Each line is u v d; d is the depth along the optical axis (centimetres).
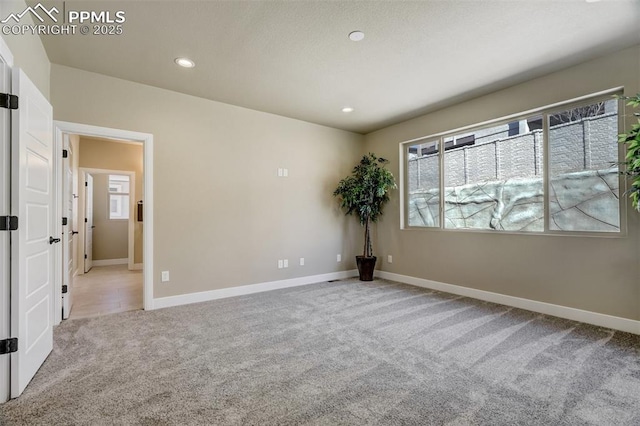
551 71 316
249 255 422
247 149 423
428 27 243
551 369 210
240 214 415
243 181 418
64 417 161
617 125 284
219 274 396
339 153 521
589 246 297
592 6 218
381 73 322
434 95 378
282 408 169
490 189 384
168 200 361
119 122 332
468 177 408
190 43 266
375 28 245
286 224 459
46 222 228
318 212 496
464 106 400
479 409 168
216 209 395
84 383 194
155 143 354
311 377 201
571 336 265
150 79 335
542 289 330
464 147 412
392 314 328
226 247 402
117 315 327
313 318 316
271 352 238
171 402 174
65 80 305
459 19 233
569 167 316
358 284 471
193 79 335
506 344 251
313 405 171
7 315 179
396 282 486
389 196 508
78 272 571
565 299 313
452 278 418
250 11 224
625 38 258
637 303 270
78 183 570
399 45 269
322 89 361
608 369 210
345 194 493
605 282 287
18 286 181
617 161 283
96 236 684
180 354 234
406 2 215
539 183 339
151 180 350
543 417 161
